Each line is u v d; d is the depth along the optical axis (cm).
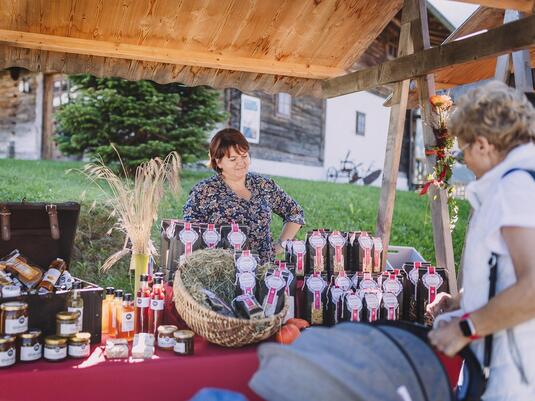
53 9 348
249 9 379
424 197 1260
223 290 273
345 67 443
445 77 487
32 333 233
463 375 214
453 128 199
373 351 176
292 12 387
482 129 189
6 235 270
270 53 415
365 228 910
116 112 892
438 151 334
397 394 168
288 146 1483
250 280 272
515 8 298
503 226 178
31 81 1369
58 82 1339
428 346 187
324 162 1609
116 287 567
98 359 237
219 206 352
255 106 1358
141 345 243
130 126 888
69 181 869
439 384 179
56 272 269
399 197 1232
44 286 259
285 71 427
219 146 348
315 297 300
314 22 398
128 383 229
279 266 286
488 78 488
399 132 371
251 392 243
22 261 267
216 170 361
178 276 261
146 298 268
